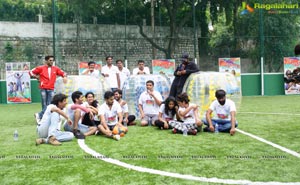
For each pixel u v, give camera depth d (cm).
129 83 787
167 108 645
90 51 1694
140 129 648
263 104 1153
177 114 620
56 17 1593
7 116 956
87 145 502
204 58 1770
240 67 1634
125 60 1655
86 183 329
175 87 772
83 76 823
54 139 511
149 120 699
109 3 1716
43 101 795
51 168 383
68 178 346
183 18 1791
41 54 1638
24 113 1035
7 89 1448
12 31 1686
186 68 768
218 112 602
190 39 1783
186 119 602
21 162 412
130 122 702
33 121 830
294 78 580
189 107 599
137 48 1755
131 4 1753
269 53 1711
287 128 635
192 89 744
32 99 1488
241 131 607
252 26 1723
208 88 744
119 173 359
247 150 455
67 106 598
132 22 1761
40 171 372
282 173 353
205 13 1822
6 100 1484
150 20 1783
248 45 1727
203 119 691
